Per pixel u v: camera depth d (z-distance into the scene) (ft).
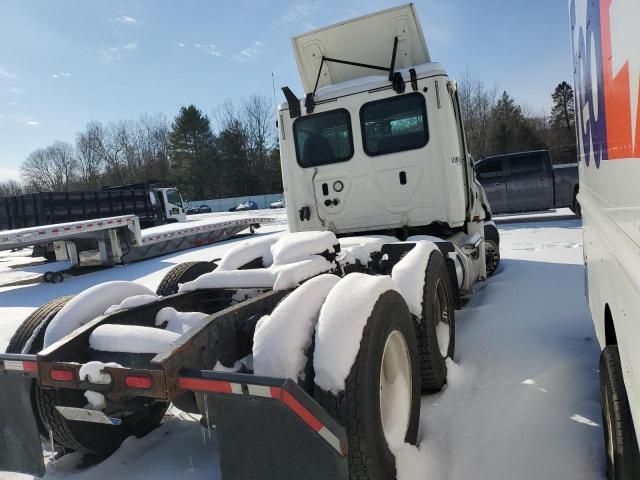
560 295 16.26
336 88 16.28
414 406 8.05
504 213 49.16
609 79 5.14
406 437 7.63
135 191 62.75
